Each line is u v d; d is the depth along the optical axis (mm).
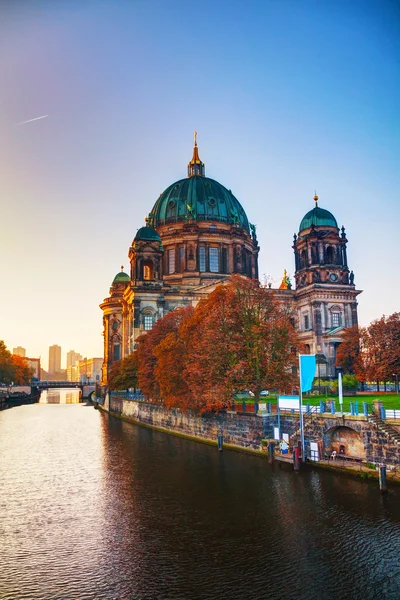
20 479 48531
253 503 37938
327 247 128250
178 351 73625
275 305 65500
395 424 44094
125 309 138875
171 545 30547
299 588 24906
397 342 84812
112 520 35500
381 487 39156
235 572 26734
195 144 164375
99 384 187875
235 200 154000
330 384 92250
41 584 25875
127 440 74188
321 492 39938
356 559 27938
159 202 150875
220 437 61062
